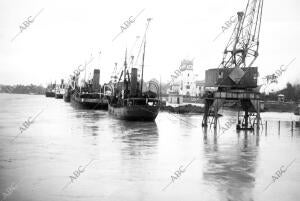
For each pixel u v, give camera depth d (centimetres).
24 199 1964
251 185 2367
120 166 2834
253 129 5788
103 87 12162
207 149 3816
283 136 5141
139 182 2370
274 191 2241
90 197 2030
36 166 2755
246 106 5772
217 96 5503
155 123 6769
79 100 11281
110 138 4497
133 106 6788
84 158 3127
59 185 2244
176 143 4200
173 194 2133
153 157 3266
